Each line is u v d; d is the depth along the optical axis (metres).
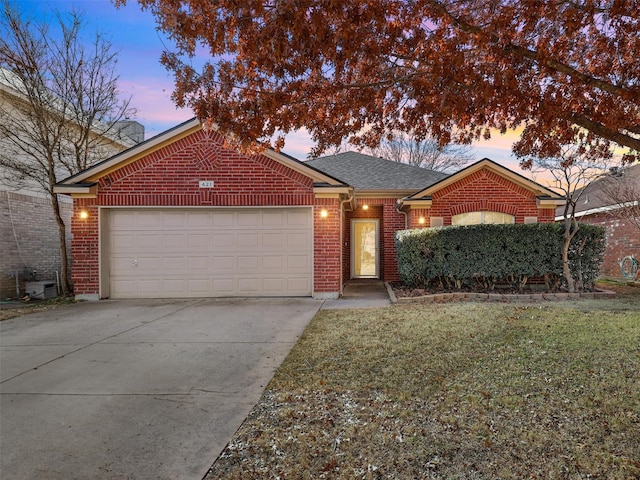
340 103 4.46
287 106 4.24
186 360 4.91
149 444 2.94
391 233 13.38
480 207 11.66
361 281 13.73
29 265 11.67
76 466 2.66
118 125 13.39
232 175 9.65
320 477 2.51
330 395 3.75
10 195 11.08
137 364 4.79
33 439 3.03
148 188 9.62
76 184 9.45
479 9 3.82
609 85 3.39
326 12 3.40
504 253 9.20
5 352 5.37
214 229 9.88
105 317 7.60
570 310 6.88
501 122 4.56
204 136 9.63
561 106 3.81
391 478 2.49
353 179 14.38
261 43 3.61
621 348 4.62
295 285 9.87
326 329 6.19
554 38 3.85
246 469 2.61
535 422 3.10
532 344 4.93
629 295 8.84
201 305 8.79
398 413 3.34
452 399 3.55
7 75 10.72
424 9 3.68
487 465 2.59
